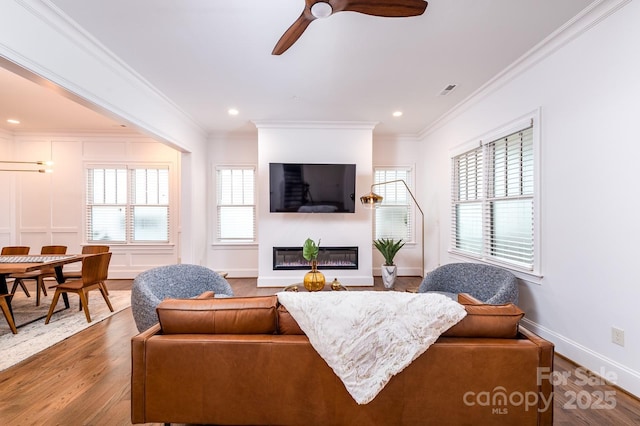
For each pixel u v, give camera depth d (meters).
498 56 2.61
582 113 2.13
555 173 2.37
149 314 2.13
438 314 1.34
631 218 1.82
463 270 2.98
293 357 1.35
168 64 2.75
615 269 1.91
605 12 1.93
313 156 4.54
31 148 5.10
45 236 5.14
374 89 3.31
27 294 3.95
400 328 1.31
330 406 1.35
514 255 2.90
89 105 2.49
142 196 5.25
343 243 4.61
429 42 2.40
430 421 1.34
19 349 2.48
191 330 1.42
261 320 1.42
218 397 1.37
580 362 2.15
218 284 2.94
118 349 2.50
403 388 1.33
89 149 5.17
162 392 1.37
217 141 5.20
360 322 1.32
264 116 4.25
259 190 4.53
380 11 1.66
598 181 2.02
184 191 4.45
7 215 5.01
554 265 2.38
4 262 3.22
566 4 1.96
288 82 3.14
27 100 3.68
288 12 2.04
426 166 5.04
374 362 1.29
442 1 1.92
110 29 2.22
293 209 4.39
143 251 5.22
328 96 3.52
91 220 5.20
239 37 2.33
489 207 3.31
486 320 1.38
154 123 3.38
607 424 1.60
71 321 3.14
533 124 2.58
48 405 1.75
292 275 4.60
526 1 1.93
